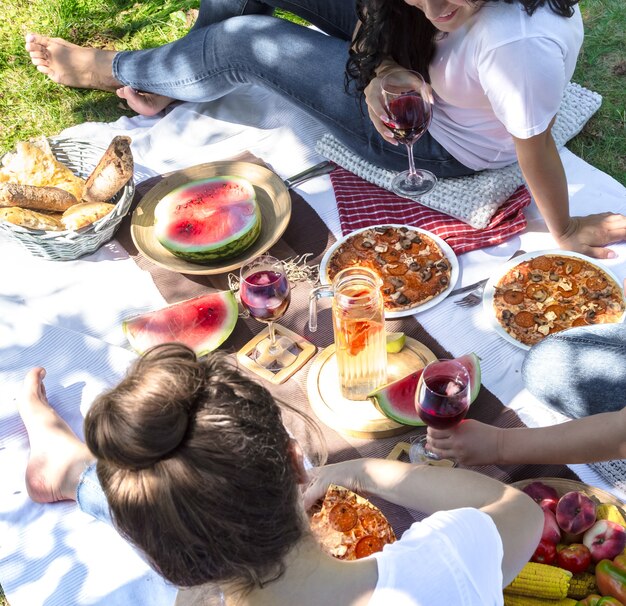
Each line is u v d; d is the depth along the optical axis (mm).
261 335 2480
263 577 1203
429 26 2521
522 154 2488
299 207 2994
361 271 2102
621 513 1867
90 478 2111
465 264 2713
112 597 2023
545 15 2322
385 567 1321
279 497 1144
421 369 2273
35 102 3994
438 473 1806
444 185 2971
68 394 2477
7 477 2320
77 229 2744
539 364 2188
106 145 3533
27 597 2053
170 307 2557
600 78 3723
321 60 3008
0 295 2809
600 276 2475
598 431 1938
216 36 3211
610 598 1731
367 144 3033
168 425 1069
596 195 2986
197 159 3379
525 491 1939
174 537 1108
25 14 4480
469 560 1365
